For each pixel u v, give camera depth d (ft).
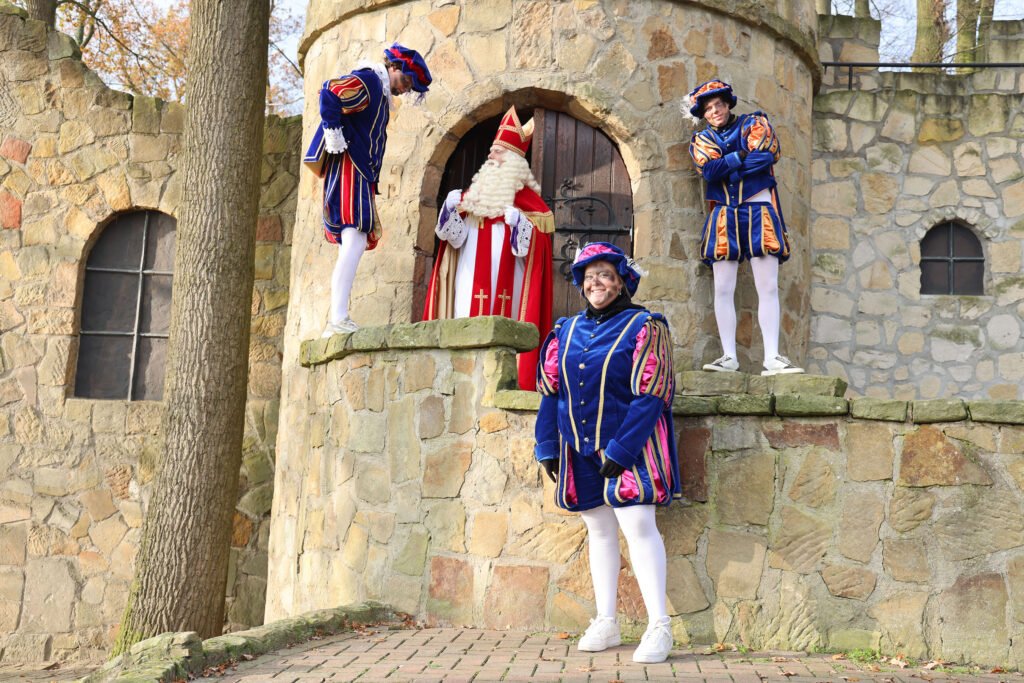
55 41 28.71
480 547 15.88
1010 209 26.58
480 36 22.80
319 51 24.97
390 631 15.39
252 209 23.31
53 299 27.81
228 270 22.81
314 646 14.06
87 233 28.09
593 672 12.06
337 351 18.43
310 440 19.85
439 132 22.70
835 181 26.94
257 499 27.17
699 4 22.70
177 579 21.77
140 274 28.50
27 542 26.94
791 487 14.71
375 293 22.58
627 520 13.26
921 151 26.99
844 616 14.26
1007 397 25.89
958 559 14.08
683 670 12.30
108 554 26.78
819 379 19.20
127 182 28.19
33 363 27.58
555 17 22.58
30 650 26.53
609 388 13.26
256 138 23.49
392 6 23.56
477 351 16.46
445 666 12.45
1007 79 27.78
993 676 13.05
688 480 15.01
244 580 26.89
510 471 15.84
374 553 17.03
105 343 28.32
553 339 14.03
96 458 27.17
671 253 21.91
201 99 23.15
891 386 26.20
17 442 27.32
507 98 22.65
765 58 23.63
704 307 21.89
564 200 23.15
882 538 14.34
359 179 19.15
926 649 13.97
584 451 13.41
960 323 26.32
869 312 26.48
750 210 20.43
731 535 14.76
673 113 22.36
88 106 28.50
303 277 24.06
